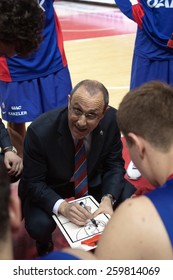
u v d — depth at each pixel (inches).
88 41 216.4
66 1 343.6
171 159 31.5
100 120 58.9
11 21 48.2
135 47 86.4
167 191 28.6
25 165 60.9
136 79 87.4
